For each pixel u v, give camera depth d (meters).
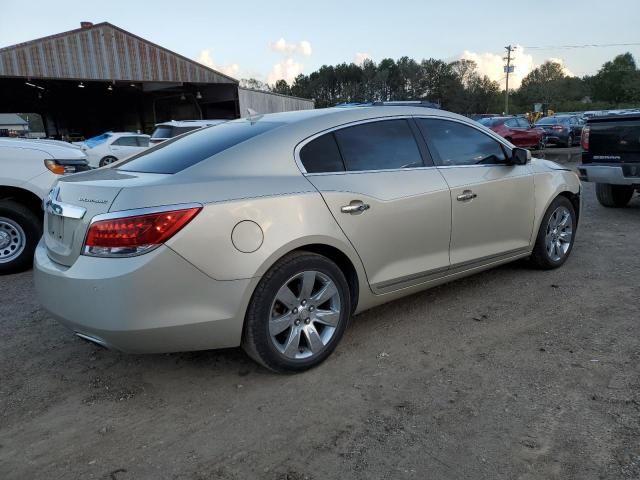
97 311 2.70
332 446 2.52
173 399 3.00
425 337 3.70
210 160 3.07
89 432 2.71
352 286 3.47
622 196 8.38
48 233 3.27
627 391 2.88
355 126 3.62
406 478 2.29
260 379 3.19
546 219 4.89
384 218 3.49
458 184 3.99
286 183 3.11
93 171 3.57
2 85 29.48
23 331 4.05
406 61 99.56
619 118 7.25
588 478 2.24
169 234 2.67
